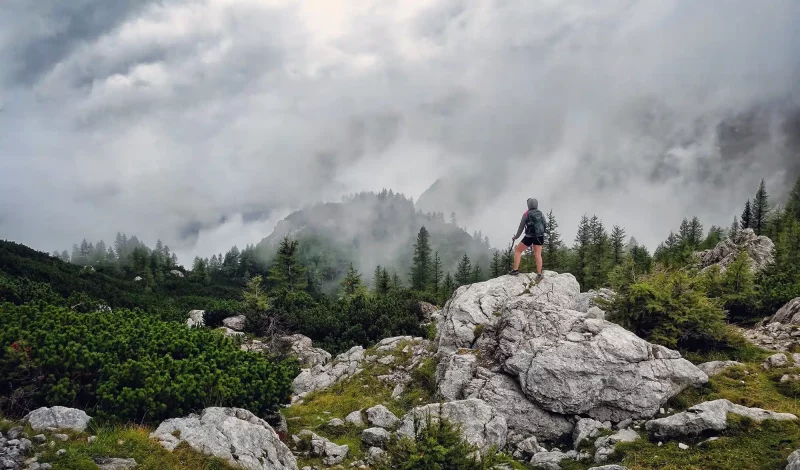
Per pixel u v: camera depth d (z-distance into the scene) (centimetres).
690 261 3888
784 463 833
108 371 987
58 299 2058
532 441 1122
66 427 795
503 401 1232
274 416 1159
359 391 1520
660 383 1179
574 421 1185
